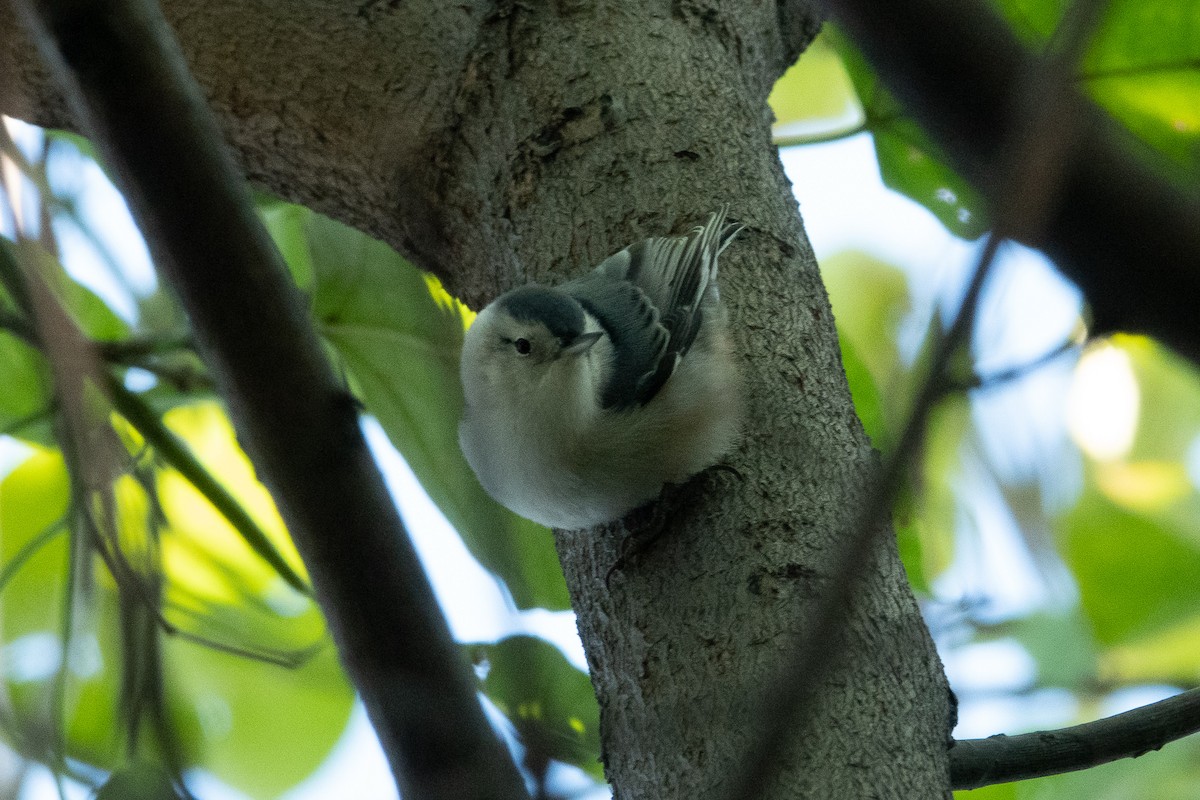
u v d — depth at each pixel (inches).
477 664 167.5
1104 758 230.8
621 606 218.4
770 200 263.9
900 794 175.5
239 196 129.7
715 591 205.8
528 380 270.1
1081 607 387.2
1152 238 97.3
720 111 270.8
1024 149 82.1
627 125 266.4
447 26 283.4
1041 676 364.8
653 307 283.3
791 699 93.9
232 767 379.9
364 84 280.5
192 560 363.3
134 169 127.3
